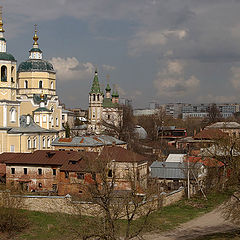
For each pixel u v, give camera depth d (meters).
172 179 73.94
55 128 117.31
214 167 70.12
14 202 55.19
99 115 167.75
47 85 117.19
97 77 170.00
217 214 58.81
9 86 94.25
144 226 39.59
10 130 93.12
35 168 71.50
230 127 132.62
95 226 38.28
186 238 47.72
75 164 68.81
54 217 56.75
